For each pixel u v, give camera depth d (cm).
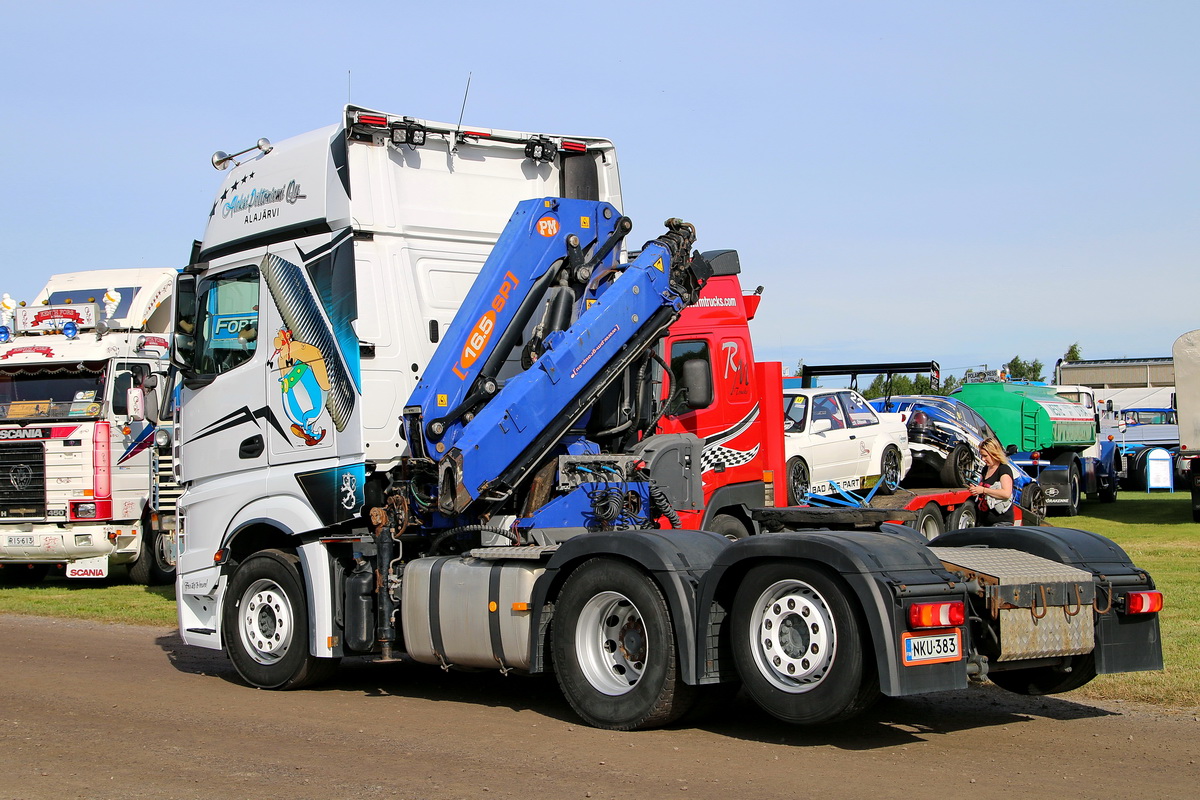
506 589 801
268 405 962
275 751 709
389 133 941
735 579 724
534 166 1030
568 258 950
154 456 1819
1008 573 707
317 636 905
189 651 1177
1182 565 1650
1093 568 764
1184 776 634
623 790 606
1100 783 618
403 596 873
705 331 1299
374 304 911
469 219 982
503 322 915
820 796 591
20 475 1845
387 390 908
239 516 977
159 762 683
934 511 1845
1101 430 3969
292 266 947
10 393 1872
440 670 1051
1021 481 2216
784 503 1359
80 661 1109
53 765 678
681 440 978
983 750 695
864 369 1998
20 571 1989
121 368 1864
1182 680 898
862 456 1811
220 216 1020
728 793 598
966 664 680
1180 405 2406
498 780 630
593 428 980
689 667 710
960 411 2053
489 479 877
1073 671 787
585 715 763
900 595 647
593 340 923
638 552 731
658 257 967
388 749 712
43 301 1975
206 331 1021
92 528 1822
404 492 890
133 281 1966
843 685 654
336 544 924
